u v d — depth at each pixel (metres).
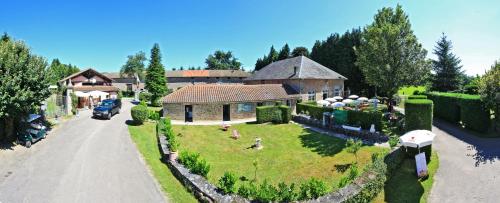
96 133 26.56
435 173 15.91
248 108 39.22
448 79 51.66
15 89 20.16
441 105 30.81
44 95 23.58
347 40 63.31
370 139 24.81
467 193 13.49
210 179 16.53
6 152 19.97
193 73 99.94
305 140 26.62
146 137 25.84
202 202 13.35
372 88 60.22
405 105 22.59
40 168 17.30
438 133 24.27
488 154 17.86
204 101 36.72
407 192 14.17
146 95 65.00
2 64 20.25
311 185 12.61
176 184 15.41
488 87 21.44
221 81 99.31
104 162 18.58
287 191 12.31
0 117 20.70
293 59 53.03
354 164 17.80
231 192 13.11
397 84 31.47
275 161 20.98
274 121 35.91
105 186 14.92
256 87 42.88
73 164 18.08
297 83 45.66
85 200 13.38
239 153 23.11
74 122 31.58
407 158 18.16
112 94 63.44
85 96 46.53
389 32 30.23
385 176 14.75
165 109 36.62
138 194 14.11
